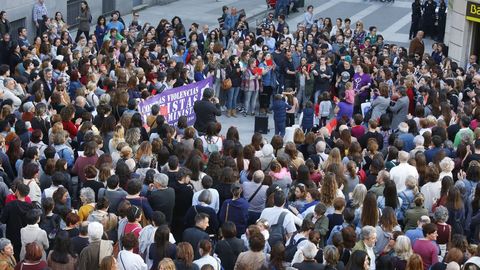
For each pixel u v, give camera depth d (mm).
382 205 16781
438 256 14734
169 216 16125
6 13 35281
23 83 23938
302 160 18875
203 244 13406
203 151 19375
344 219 15188
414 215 16156
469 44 36625
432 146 20672
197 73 28781
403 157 18203
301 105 30938
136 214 14625
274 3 47500
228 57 30328
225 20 39250
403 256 14188
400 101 25953
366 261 13172
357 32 36875
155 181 16078
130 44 33188
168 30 32812
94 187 16391
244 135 29172
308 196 16500
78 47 30891
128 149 17781
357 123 22438
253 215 16734
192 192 16766
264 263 13500
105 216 14781
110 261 12633
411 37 43562
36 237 14383
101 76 26281
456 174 20141
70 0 40656
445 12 43062
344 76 30156
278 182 17344
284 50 31406
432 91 25984
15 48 29422
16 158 18484
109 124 19953
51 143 19062
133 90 24688
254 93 30594
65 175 16734
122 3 44312
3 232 16016
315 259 13578
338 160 18156
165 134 20344
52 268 13305
